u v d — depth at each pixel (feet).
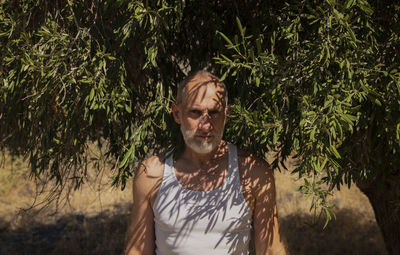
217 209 5.27
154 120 6.07
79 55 5.44
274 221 5.52
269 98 5.15
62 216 22.22
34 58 5.72
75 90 5.63
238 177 5.36
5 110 7.06
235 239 5.33
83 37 5.54
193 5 6.55
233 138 5.89
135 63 6.54
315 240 18.76
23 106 6.75
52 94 5.62
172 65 6.75
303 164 4.80
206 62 7.20
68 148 6.06
